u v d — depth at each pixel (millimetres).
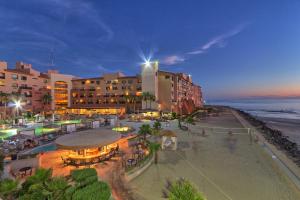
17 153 24141
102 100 95375
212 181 18844
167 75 84250
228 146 32844
